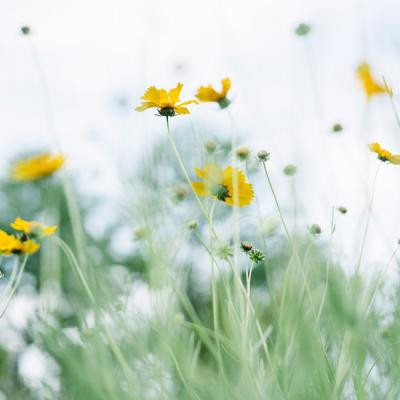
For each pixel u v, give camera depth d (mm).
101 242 1021
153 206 1034
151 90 1117
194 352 994
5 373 937
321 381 940
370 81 1094
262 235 1049
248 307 996
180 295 1018
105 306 960
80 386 905
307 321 953
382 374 1003
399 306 991
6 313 967
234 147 1100
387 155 1055
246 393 951
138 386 938
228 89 1136
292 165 1034
